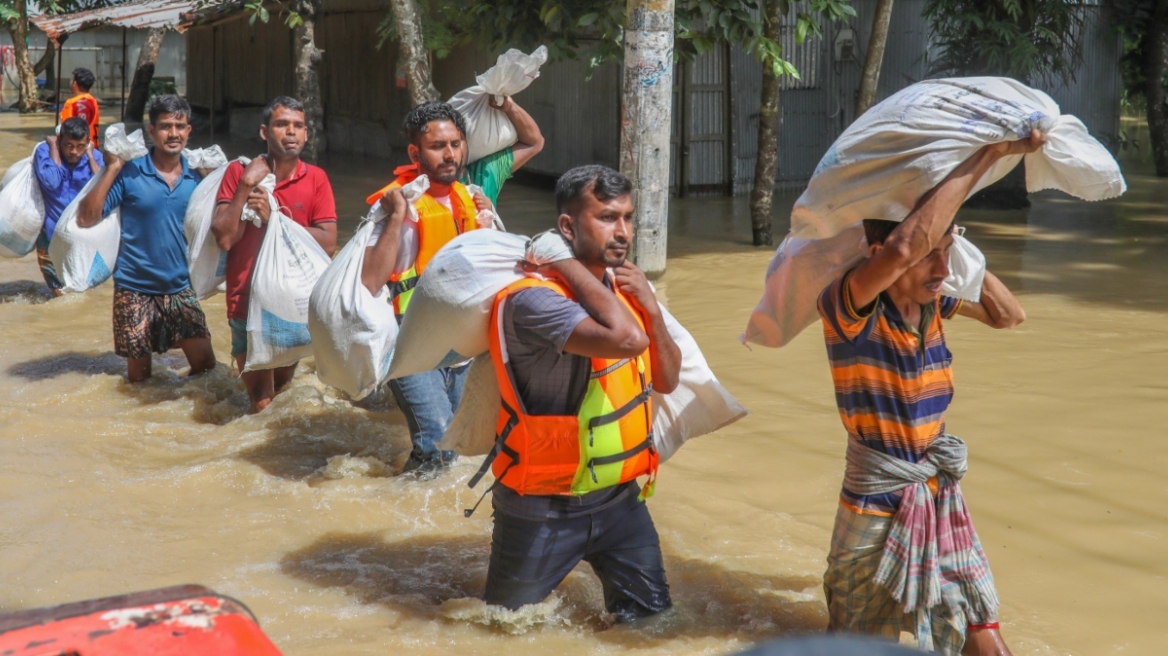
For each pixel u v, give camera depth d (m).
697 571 4.20
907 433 3.27
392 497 5.00
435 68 17.78
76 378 6.99
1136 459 5.25
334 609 3.95
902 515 3.26
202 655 1.41
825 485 5.09
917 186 3.12
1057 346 7.22
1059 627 3.75
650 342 3.64
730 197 14.98
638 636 3.70
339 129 21.61
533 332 3.42
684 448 5.57
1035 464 5.21
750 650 0.99
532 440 3.53
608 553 3.78
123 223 6.75
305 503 4.96
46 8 29.03
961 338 7.45
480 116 5.57
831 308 3.31
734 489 5.04
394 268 5.10
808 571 4.23
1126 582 4.10
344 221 12.73
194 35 27.55
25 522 4.72
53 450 5.68
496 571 3.76
